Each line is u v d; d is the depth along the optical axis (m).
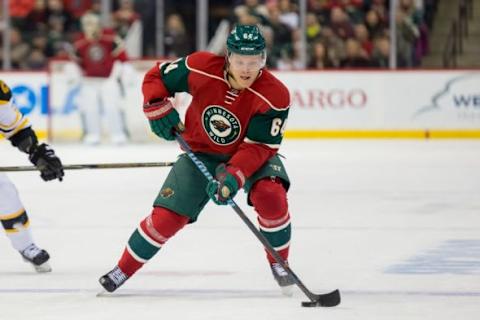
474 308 11.16
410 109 35.38
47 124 35.69
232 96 11.12
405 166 27.31
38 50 37.66
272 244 11.68
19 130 12.62
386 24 36.28
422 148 32.38
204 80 11.18
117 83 34.91
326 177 24.88
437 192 22.19
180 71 11.33
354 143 34.28
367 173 25.72
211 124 11.37
